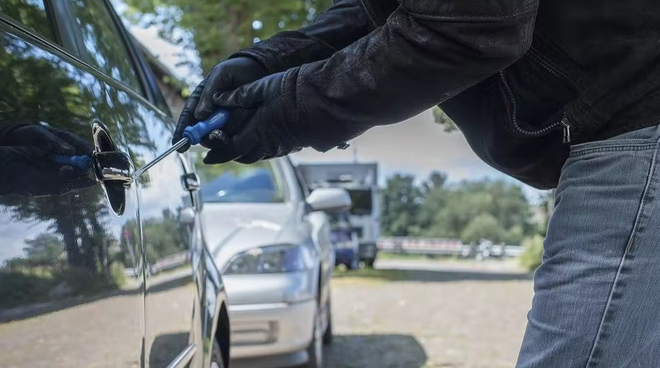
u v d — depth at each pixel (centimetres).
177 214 204
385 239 2528
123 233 140
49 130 111
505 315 690
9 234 95
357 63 114
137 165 158
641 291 114
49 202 107
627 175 116
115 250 134
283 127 125
